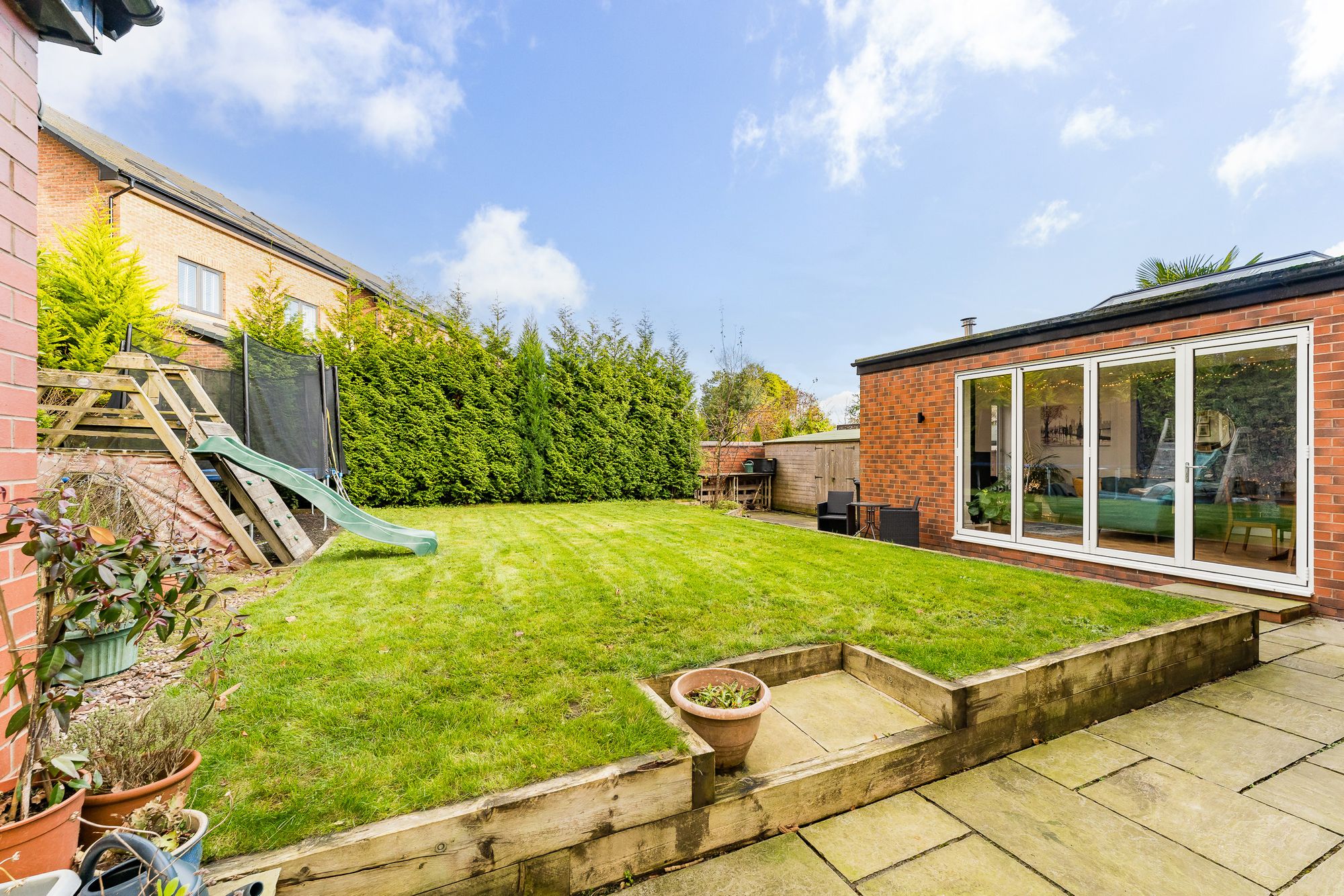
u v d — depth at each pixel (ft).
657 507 36.58
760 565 17.93
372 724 7.70
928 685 9.27
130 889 4.31
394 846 5.47
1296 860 6.89
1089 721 10.35
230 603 13.30
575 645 10.75
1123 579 19.54
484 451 38.14
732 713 7.54
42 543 4.80
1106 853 7.00
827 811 7.74
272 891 4.88
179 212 38.52
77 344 27.27
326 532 25.62
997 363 23.38
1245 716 10.55
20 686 4.66
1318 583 15.60
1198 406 17.85
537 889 6.05
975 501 24.49
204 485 17.40
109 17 6.61
